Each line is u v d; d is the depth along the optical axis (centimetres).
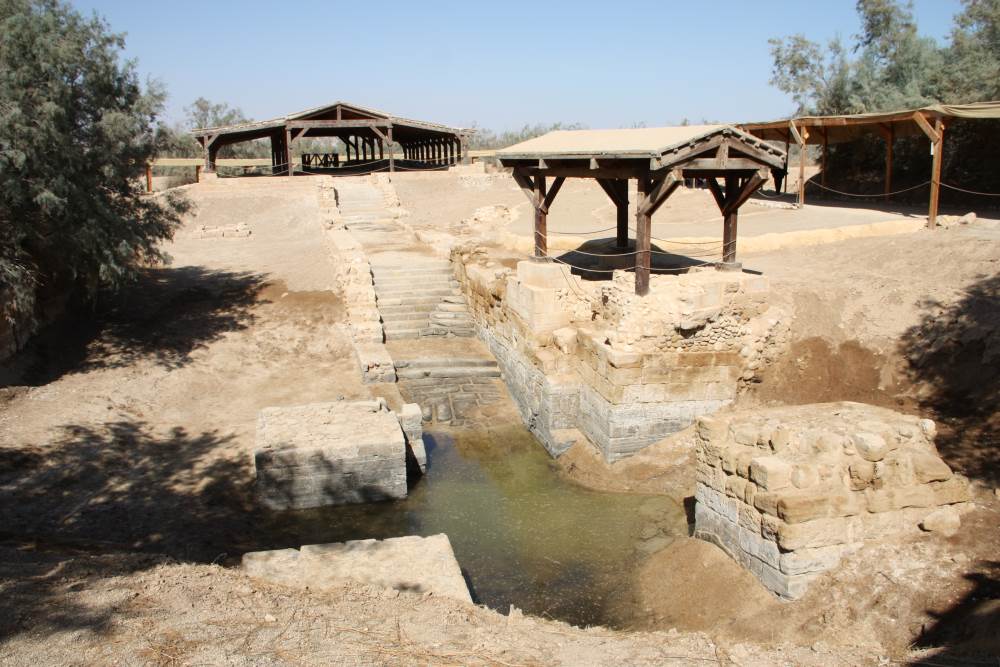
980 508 786
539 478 1193
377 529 1018
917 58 2977
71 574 689
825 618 687
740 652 640
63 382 1397
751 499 776
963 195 2136
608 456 1167
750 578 777
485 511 1075
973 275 1216
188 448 1210
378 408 1243
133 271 1634
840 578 720
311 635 607
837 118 2062
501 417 1452
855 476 741
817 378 1167
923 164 2359
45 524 949
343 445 1078
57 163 1397
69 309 1691
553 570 909
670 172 1102
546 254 1421
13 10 1372
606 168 1204
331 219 2478
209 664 541
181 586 682
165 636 577
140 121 1603
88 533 939
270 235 2692
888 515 748
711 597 784
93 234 1431
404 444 1109
